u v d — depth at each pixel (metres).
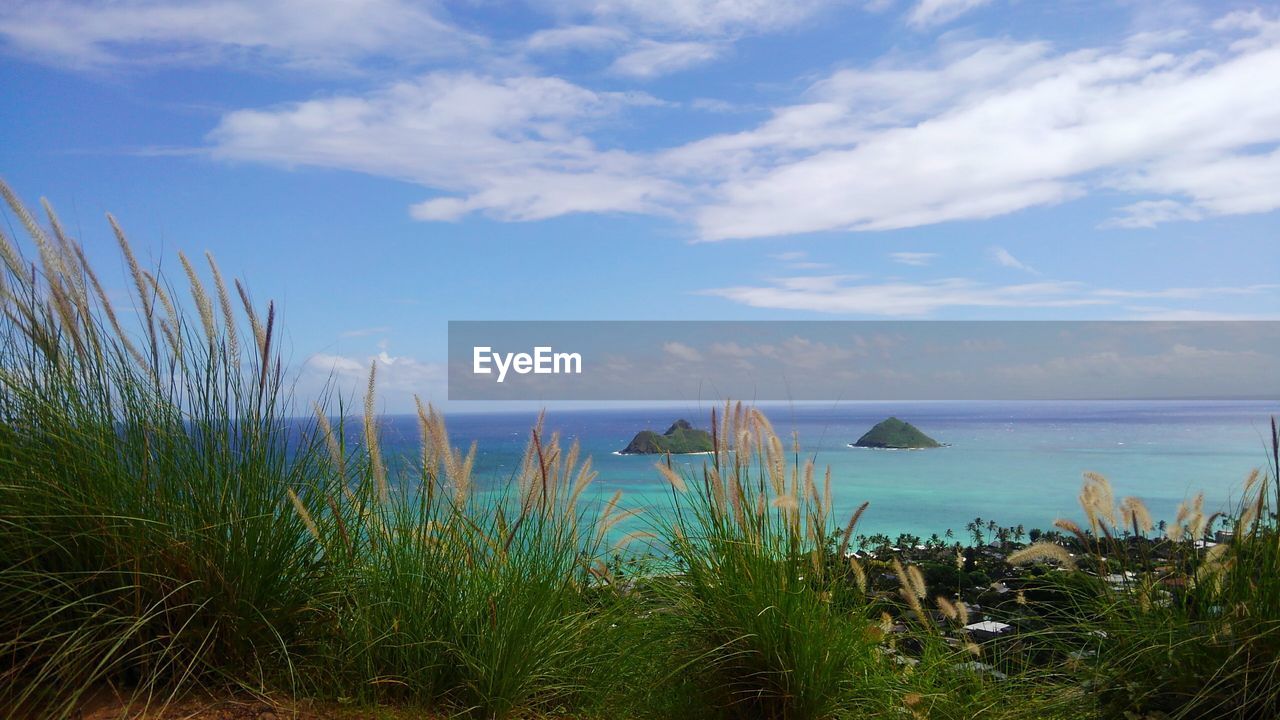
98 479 3.14
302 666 3.31
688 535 4.33
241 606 3.24
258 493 3.38
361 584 3.57
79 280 3.24
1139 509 4.22
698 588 4.29
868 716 4.10
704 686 4.15
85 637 2.89
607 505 4.23
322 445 3.58
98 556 3.12
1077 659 4.23
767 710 4.08
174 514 3.23
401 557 3.60
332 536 3.56
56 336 3.20
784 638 4.06
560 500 3.96
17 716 2.68
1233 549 3.83
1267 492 3.77
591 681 3.99
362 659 3.37
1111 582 4.27
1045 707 4.09
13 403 3.17
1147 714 3.69
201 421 3.35
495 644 3.51
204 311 3.37
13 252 3.13
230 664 3.20
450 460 3.72
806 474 4.24
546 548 3.88
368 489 3.64
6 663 2.89
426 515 3.67
